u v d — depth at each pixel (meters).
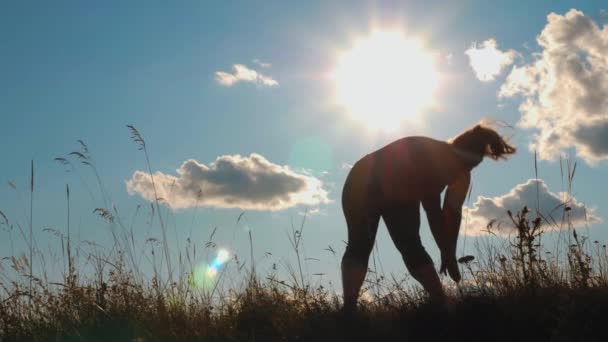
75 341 4.77
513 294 4.52
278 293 5.09
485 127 4.85
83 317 5.03
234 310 5.03
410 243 4.68
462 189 4.89
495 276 4.79
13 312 5.09
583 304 4.16
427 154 4.75
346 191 4.96
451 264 4.81
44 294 5.23
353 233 4.85
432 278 4.59
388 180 4.75
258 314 4.76
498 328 4.15
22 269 5.24
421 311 4.47
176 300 5.21
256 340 4.54
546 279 4.59
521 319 4.18
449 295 4.73
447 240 4.79
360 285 4.71
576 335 3.89
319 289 5.04
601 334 3.91
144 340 4.62
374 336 4.31
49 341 4.81
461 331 4.18
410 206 4.73
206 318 4.99
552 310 4.23
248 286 5.20
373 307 4.87
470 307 4.37
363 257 4.78
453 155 4.78
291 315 4.80
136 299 5.15
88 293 5.23
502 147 4.80
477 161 4.79
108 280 5.33
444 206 4.94
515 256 4.64
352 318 4.52
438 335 4.22
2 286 5.23
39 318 5.06
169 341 4.62
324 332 4.43
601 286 4.60
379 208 4.79
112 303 5.16
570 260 4.74
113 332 4.82
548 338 4.01
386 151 4.86
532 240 4.51
